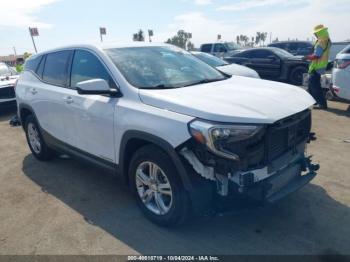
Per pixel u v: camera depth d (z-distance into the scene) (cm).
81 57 414
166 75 372
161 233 329
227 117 271
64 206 392
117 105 341
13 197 423
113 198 406
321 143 562
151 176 331
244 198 288
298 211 354
